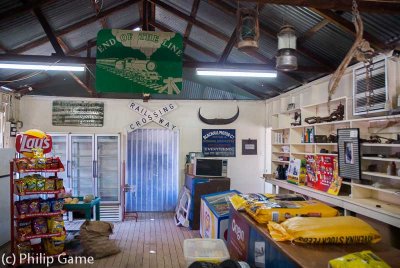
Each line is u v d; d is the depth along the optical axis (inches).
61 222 183.6
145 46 189.9
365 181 178.9
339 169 184.9
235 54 250.4
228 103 324.5
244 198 105.1
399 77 152.4
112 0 207.3
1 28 186.2
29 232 176.9
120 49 188.5
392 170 154.4
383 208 155.2
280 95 291.1
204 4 200.8
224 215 143.6
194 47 274.7
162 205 315.0
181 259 187.5
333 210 90.4
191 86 326.3
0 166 208.8
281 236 73.2
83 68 197.6
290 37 133.3
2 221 209.0
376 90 157.5
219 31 228.7
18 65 190.1
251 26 124.6
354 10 98.8
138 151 313.0
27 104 296.8
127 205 311.4
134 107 309.0
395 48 154.8
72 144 289.9
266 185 320.2
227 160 304.7
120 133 290.5
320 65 209.0
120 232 242.4
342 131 181.8
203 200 186.5
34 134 186.4
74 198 217.8
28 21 190.5
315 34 180.4
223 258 93.4
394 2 111.9
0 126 264.8
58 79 303.6
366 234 71.6
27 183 176.6
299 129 253.1
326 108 222.4
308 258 63.1
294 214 86.7
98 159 292.8
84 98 304.5
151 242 218.5
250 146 325.1
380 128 173.6
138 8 240.1
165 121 313.7
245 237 95.8
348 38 169.9
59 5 186.2
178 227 257.8
